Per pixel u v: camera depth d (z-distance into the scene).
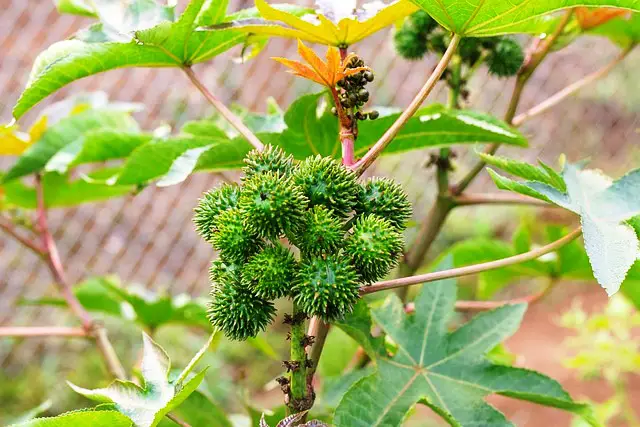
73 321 1.96
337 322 0.61
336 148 0.68
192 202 2.25
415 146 0.69
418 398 0.62
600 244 0.57
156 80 2.18
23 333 0.76
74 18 2.21
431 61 2.31
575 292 2.57
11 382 1.87
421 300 0.66
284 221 0.55
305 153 0.68
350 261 0.55
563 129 2.69
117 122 0.81
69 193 0.87
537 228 2.43
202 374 0.55
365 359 0.73
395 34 0.74
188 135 0.71
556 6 0.58
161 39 0.62
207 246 2.26
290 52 2.21
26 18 2.22
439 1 0.58
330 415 0.70
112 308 0.89
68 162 0.76
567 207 0.58
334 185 0.56
